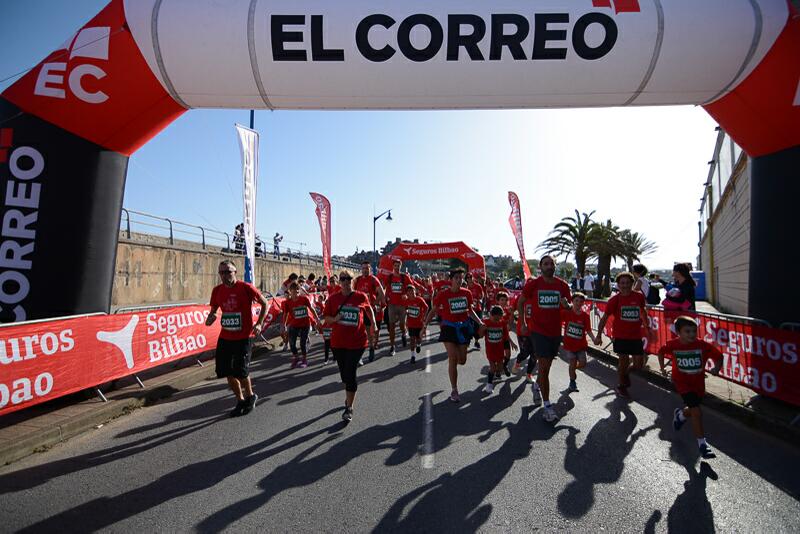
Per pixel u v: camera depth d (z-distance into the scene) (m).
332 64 5.88
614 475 3.86
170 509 3.34
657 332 8.27
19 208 5.75
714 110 6.28
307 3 5.81
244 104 6.49
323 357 10.45
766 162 6.02
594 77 5.88
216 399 6.65
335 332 5.61
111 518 3.22
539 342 5.47
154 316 7.33
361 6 5.80
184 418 5.68
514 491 3.57
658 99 6.21
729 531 3.01
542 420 5.41
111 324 6.27
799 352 5.10
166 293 14.84
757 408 5.34
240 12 5.77
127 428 5.28
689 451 4.41
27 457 4.38
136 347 6.81
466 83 6.00
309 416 5.66
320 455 4.36
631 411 5.77
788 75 5.47
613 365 8.98
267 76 5.98
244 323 5.79
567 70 5.84
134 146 6.64
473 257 22.61
